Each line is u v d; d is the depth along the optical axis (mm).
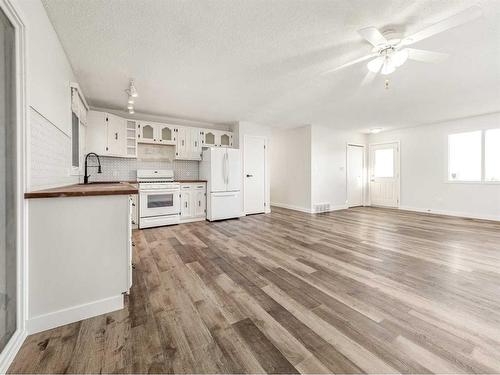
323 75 2928
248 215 5531
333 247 3031
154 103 4070
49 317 1438
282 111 4586
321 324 1456
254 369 1113
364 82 3141
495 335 1338
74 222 1521
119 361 1165
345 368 1111
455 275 2162
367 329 1402
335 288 1927
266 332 1384
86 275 1554
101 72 2861
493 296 1783
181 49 2355
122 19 1910
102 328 1432
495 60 2529
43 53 1748
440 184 5488
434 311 1587
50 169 1909
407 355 1188
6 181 1269
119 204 1654
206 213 4941
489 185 4777
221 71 2832
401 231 3881
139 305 1688
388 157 6582
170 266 2412
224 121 5418
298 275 2186
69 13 1834
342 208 6504
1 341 1173
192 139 5043
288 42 2225
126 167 4539
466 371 1082
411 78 3004
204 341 1310
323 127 6070
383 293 1839
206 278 2129
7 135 1289
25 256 1379
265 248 3000
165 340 1318
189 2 1725
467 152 5129
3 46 1258
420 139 5840
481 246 3037
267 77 3006
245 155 5504
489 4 1693
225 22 1947
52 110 1964
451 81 3088
